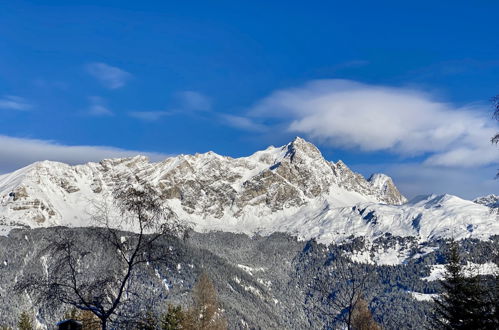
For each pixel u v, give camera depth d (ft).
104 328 117.80
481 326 138.10
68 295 118.42
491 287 138.41
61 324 121.29
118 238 120.37
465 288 140.77
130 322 119.55
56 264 117.39
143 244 121.70
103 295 119.03
